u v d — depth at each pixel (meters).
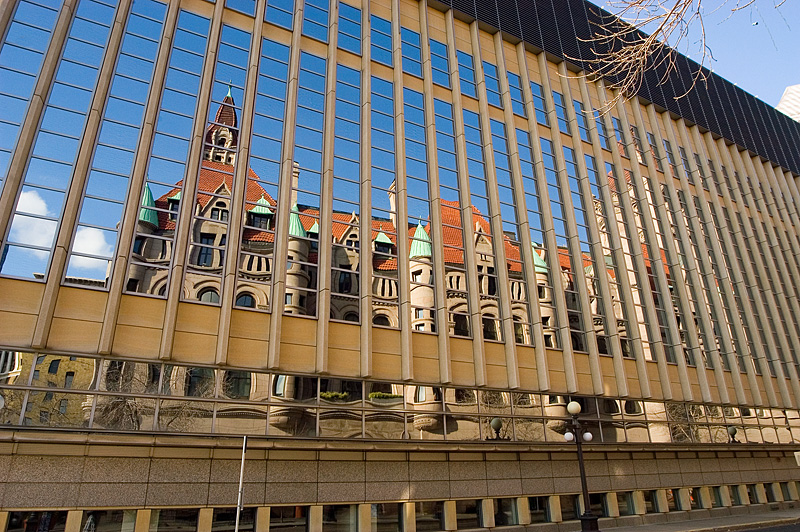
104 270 17.55
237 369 18.58
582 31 35.06
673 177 36.28
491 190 27.05
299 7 24.58
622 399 27.12
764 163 45.12
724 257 36.59
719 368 31.25
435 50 28.66
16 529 15.05
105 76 19.41
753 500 31.98
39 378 15.94
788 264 41.53
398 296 22.53
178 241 18.78
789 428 34.00
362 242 22.42
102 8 20.44
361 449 19.86
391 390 21.25
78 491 15.91
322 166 22.81
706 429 29.72
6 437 15.17
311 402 19.58
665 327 30.48
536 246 27.33
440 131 26.77
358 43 26.17
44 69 18.41
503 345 24.36
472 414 22.67
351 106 24.62
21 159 17.11
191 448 17.61
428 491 21.19
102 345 16.59
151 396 17.14
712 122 41.69
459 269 24.55
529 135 30.08
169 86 20.64
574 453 25.17
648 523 26.38
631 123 36.06
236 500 17.81
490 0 31.33
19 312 16.08
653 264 31.86
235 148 21.20
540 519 23.58
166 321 17.77
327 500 19.20
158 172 19.38
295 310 20.09
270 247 20.53
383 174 24.20
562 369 25.61
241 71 22.47
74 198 17.56
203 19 22.42
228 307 18.80
